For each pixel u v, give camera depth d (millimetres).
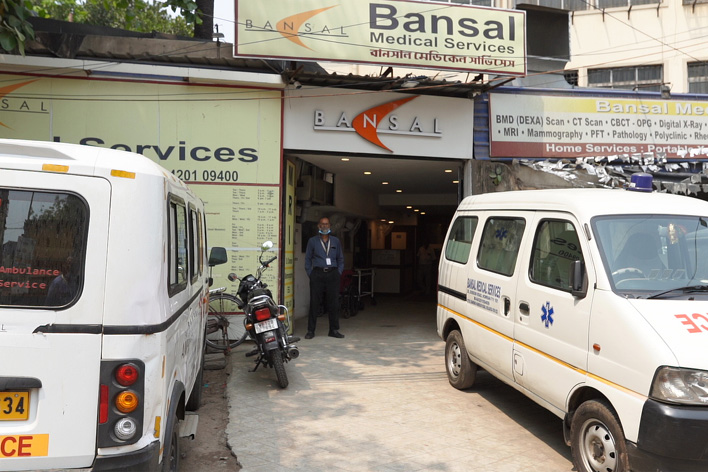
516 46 8359
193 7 8609
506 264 5125
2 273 2590
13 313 2566
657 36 13664
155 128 8133
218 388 6277
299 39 7762
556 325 4176
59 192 2660
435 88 8633
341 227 13188
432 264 16984
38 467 2543
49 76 7906
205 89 8234
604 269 3848
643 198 4512
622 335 3496
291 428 4996
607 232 4066
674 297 3668
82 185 2672
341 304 11219
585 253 4039
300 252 10930
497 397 5953
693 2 13531
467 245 6090
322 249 8922
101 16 16797
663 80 13602
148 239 2740
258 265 8320
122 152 2898
